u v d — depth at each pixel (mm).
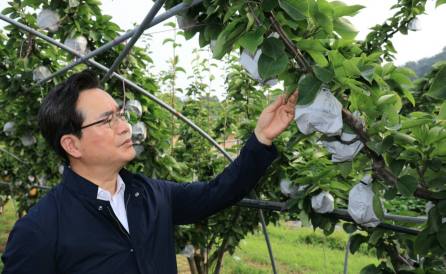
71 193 1345
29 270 1239
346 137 1361
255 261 7090
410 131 1453
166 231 1502
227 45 1170
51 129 1393
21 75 3129
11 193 6637
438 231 1428
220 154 3947
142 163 3035
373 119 1328
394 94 1285
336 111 1217
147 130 2877
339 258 7285
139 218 1416
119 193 1473
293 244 8305
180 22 1379
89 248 1283
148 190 1549
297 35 1218
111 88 2730
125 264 1326
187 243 3615
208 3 1227
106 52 2682
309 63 1229
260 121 1569
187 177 3488
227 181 1607
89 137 1358
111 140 1377
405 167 1479
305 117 1225
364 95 1288
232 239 3664
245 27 1144
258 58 1228
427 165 1368
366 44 3100
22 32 2869
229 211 3549
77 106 1356
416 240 1524
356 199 1562
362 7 1145
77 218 1309
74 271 1279
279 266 6797
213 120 4293
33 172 5641
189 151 3820
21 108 3609
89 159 1385
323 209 2035
